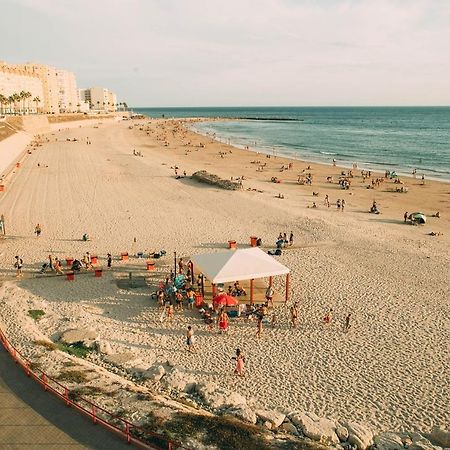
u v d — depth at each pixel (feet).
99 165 240.12
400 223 140.56
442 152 345.51
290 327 75.00
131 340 69.62
